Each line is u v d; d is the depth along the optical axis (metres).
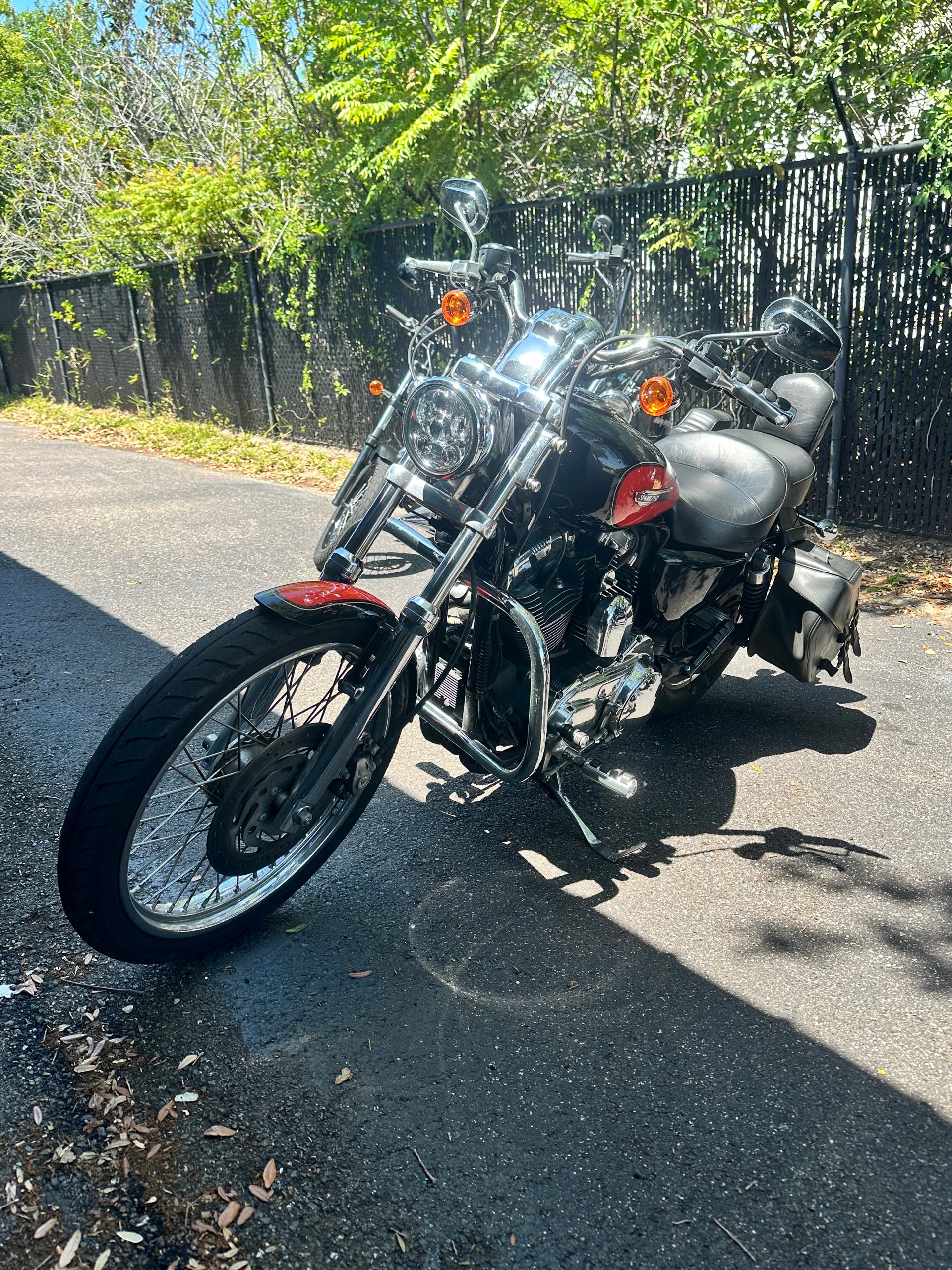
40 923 2.71
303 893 2.91
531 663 2.61
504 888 2.95
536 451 2.49
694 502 3.20
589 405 2.75
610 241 3.04
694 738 3.92
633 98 8.98
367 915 2.81
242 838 2.52
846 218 6.02
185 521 7.35
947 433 5.95
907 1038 2.38
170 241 12.59
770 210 6.39
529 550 2.72
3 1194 1.92
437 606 2.53
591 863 3.09
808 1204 1.95
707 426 3.92
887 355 6.09
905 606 5.25
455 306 2.65
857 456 6.36
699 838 3.22
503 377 2.50
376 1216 1.90
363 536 2.75
